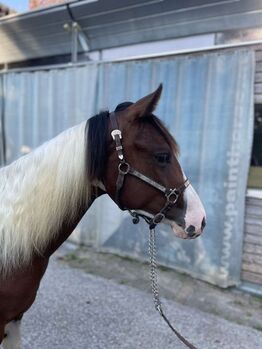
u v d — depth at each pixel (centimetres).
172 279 322
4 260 127
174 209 134
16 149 450
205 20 312
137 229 356
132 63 342
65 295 283
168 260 342
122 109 138
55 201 126
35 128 423
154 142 127
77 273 328
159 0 306
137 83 342
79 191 128
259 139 305
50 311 257
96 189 138
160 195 130
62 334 230
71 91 386
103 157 126
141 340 229
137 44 372
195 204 134
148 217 137
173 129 328
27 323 239
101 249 384
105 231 379
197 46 334
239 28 306
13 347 159
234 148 296
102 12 340
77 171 125
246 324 254
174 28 334
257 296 296
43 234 129
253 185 308
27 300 137
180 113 322
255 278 301
